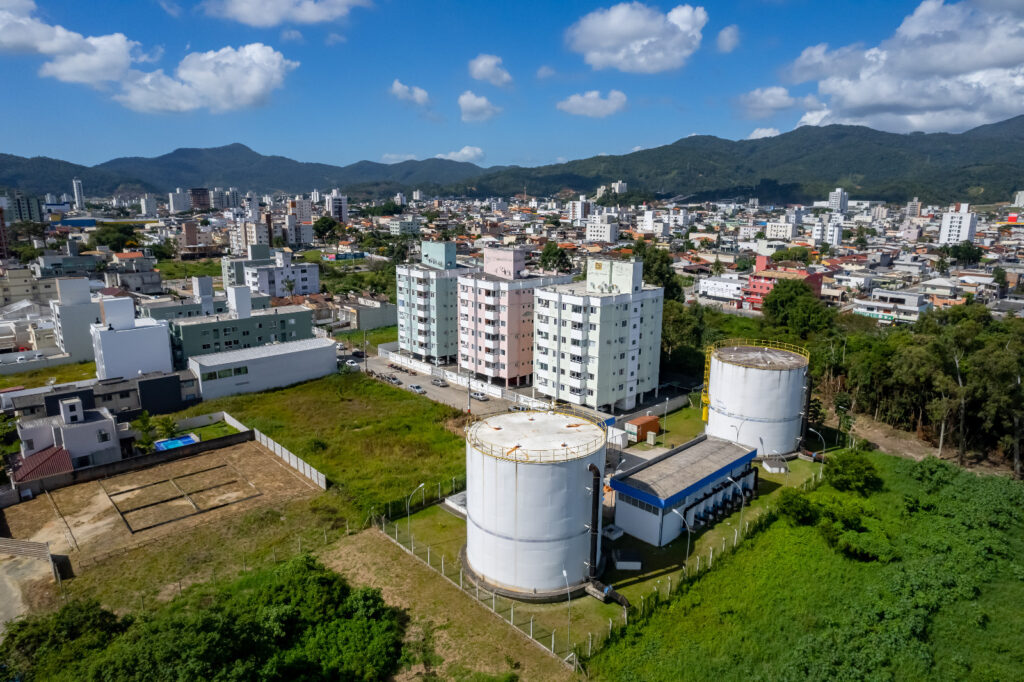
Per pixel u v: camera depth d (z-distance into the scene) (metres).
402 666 40.28
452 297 113.00
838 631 42.81
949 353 74.94
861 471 65.06
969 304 128.75
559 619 45.00
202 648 35.47
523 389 99.81
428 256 121.06
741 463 63.47
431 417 87.06
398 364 117.75
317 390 101.12
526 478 45.50
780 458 73.88
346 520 59.22
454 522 59.06
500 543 47.62
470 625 44.25
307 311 119.94
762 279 187.12
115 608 46.38
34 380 105.25
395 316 154.25
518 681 38.69
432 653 41.47
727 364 75.88
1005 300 158.75
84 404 82.50
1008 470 71.69
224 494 64.88
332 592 45.03
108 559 52.91
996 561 52.12
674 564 52.19
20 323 129.12
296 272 181.50
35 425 69.12
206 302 125.38
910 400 80.69
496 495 46.91
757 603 46.25
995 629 44.44
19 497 63.16
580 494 47.03
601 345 84.62
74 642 39.72
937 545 53.25
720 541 55.91
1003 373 66.62
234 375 97.50
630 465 71.44
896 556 52.06
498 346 100.31
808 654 40.19
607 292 89.19
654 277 156.38
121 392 86.00
